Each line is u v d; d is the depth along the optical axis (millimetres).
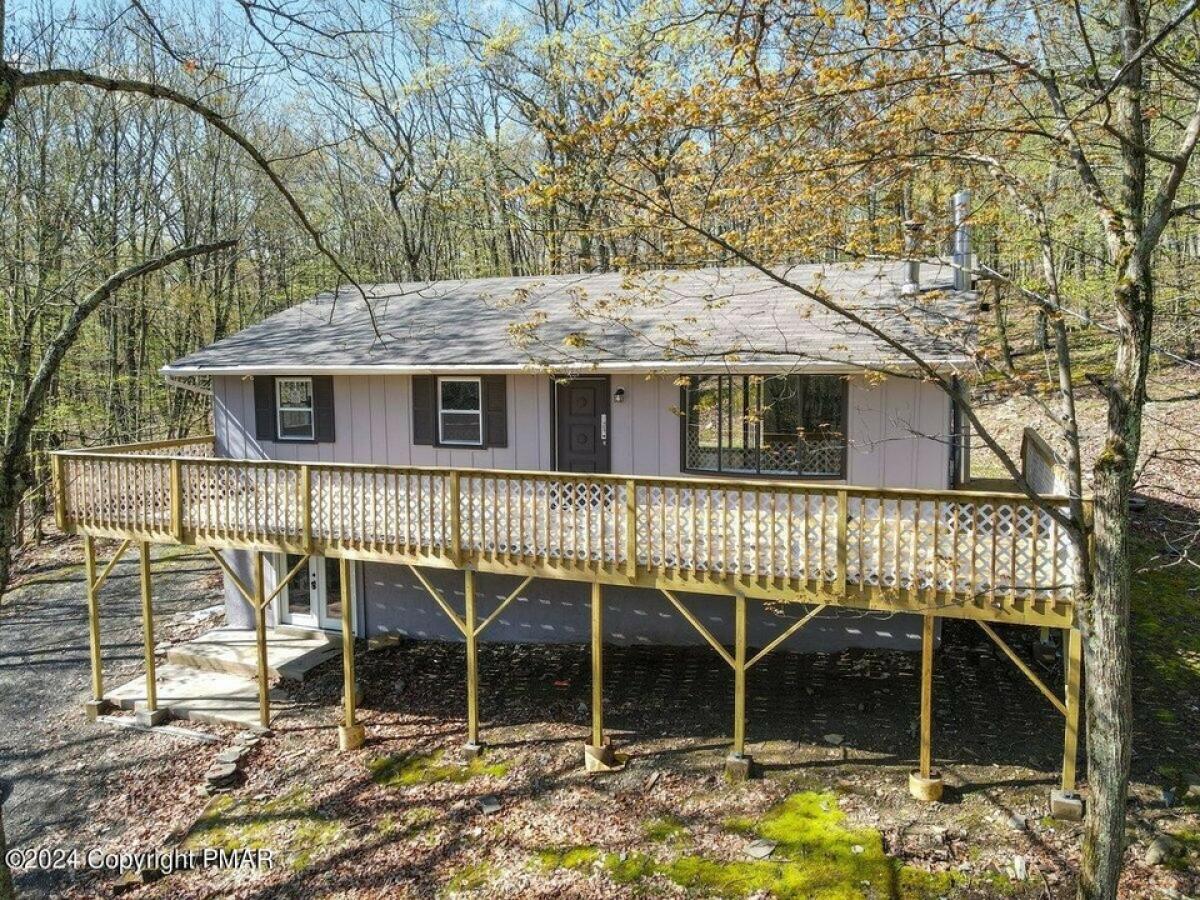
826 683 11102
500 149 22656
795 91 6398
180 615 15875
